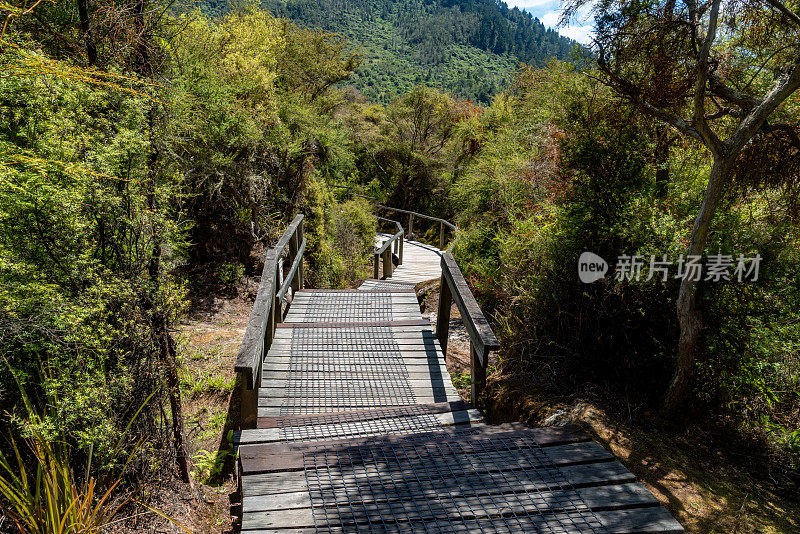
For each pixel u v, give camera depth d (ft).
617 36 10.89
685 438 10.54
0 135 7.45
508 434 9.81
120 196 8.27
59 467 6.86
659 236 11.47
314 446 9.39
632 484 8.20
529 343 14.05
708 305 10.63
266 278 14.21
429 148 74.13
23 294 7.16
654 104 11.15
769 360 10.52
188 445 10.97
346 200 47.19
